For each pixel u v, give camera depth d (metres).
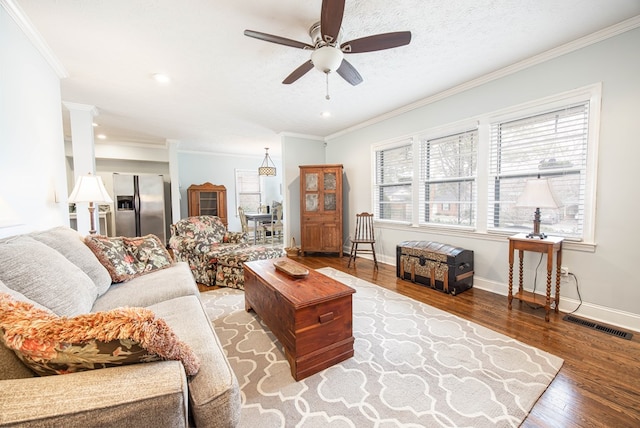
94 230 2.75
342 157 5.20
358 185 4.86
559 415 1.29
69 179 5.14
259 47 2.25
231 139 5.70
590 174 2.24
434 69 2.71
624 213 2.10
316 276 2.06
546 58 2.43
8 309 0.77
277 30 2.06
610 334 2.02
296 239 5.45
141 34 2.06
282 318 1.72
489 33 2.12
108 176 5.94
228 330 2.17
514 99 2.68
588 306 2.30
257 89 3.11
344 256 5.00
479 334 2.05
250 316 2.43
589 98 2.23
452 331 2.11
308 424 1.25
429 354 1.80
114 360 0.76
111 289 1.86
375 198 4.55
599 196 2.21
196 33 2.06
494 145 2.93
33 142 2.00
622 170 2.09
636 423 1.24
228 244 3.89
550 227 2.57
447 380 1.54
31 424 0.58
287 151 5.26
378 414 1.31
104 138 5.35
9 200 1.67
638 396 1.40
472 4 1.79
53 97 2.42
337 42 2.04
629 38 2.02
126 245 2.29
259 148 6.73
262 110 3.86
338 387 1.50
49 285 1.16
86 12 1.80
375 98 3.47
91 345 0.73
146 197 5.70
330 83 2.98
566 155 2.42
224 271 3.26
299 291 1.74
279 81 2.90
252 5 1.78
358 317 2.37
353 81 2.40
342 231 4.97
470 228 3.15
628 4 1.81
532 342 1.92
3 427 0.57
